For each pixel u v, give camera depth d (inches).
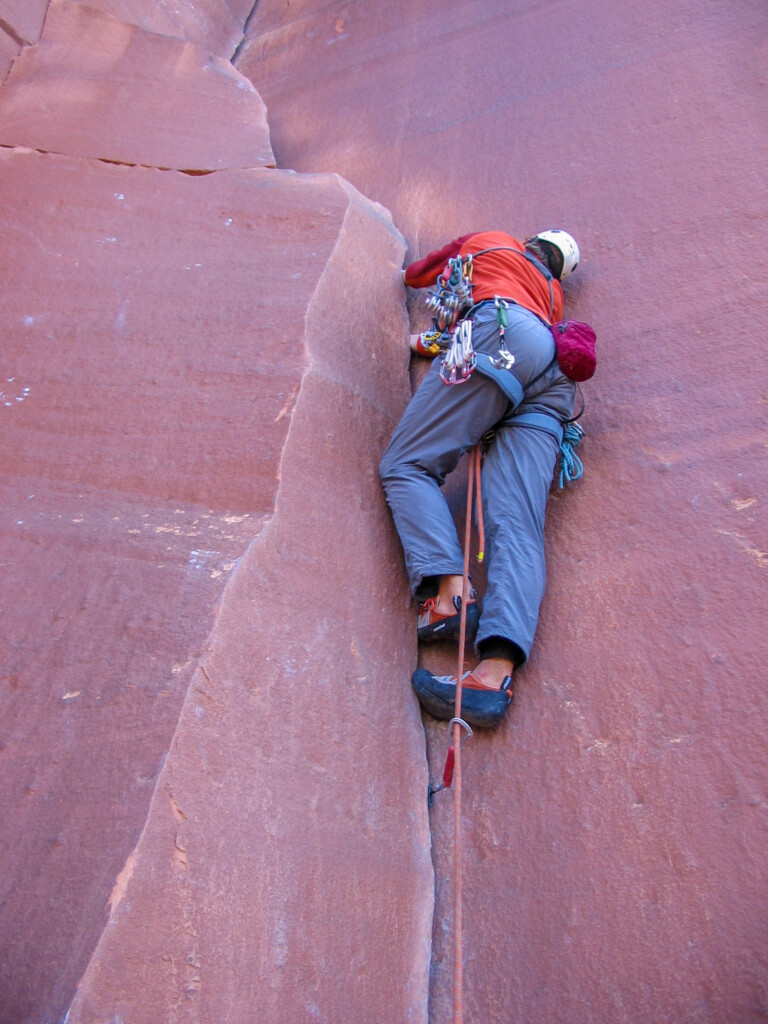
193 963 67.0
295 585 89.6
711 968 75.3
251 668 81.1
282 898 75.0
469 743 94.8
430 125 155.7
